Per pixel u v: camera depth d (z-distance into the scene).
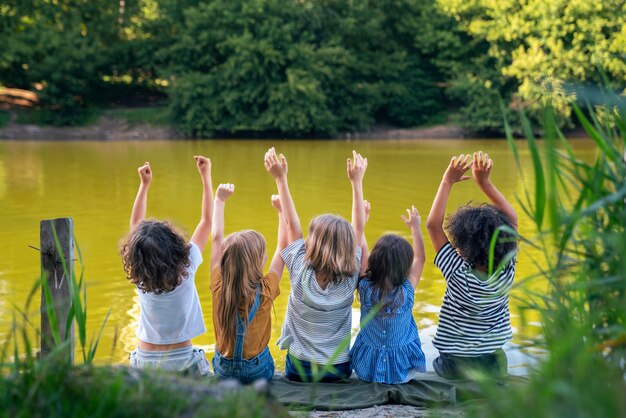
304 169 19.36
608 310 1.75
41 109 33.94
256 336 3.74
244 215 11.79
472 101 35.25
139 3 37.47
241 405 1.80
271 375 3.85
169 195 14.30
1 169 18.83
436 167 19.72
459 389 3.56
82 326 2.21
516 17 32.72
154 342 3.72
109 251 8.81
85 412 1.74
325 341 3.86
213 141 32.00
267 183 16.11
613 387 1.48
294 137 35.31
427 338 5.44
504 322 3.83
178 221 11.50
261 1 34.09
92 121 33.84
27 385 1.85
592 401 1.42
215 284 3.79
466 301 3.75
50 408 1.77
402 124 37.59
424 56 38.16
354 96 36.16
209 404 1.81
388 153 24.84
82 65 33.97
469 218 3.76
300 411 2.53
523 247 8.33
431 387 3.69
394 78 37.28
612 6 29.81
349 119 36.00
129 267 3.67
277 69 34.22
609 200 1.65
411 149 26.92
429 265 7.91
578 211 1.81
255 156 23.67
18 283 7.36
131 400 1.77
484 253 3.69
